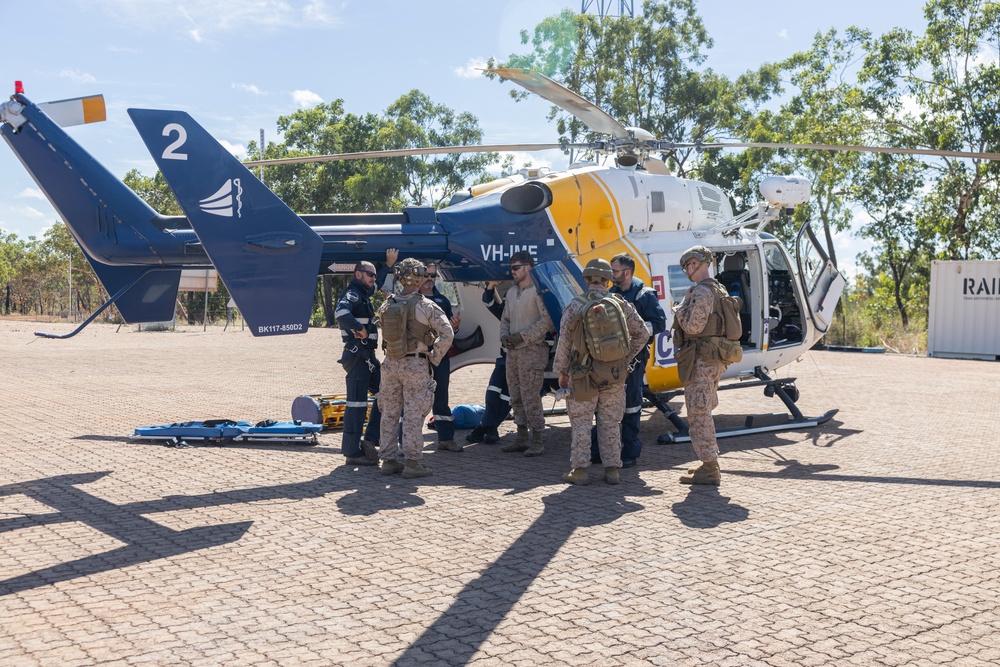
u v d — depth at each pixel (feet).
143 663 10.66
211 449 25.64
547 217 26.21
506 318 25.30
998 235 101.65
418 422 21.67
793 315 32.71
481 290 29.63
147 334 105.29
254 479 21.45
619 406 21.29
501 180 28.60
